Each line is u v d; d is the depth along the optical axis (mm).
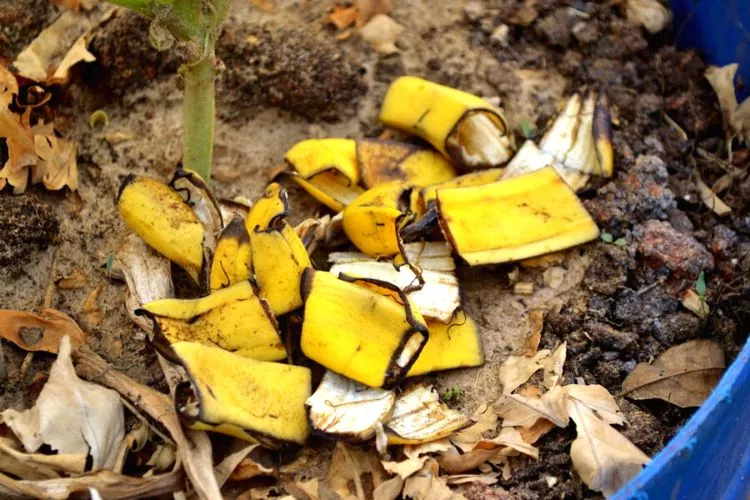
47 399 686
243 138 802
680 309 753
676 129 816
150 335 724
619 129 808
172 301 697
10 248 746
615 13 842
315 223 750
